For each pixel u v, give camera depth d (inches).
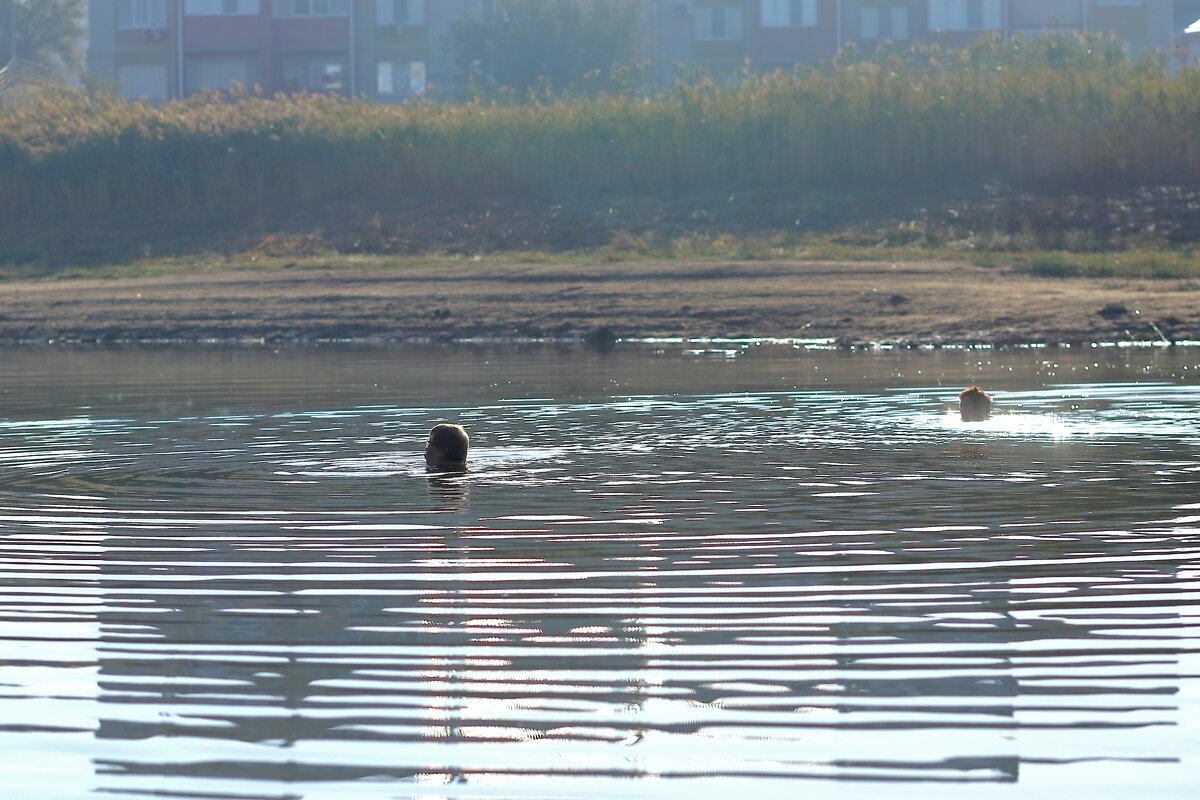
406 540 552.7
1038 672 385.1
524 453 793.6
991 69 3147.1
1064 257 2239.2
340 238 2874.0
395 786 319.0
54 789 319.9
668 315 2003.0
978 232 2586.1
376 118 3216.0
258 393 1204.5
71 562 521.3
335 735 347.3
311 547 542.0
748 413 991.0
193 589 479.5
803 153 2928.2
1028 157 2822.3
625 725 351.9
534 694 371.6
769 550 528.1
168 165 3139.8
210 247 2888.8
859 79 3006.9
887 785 316.2
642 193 2957.7
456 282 2272.4
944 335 1780.3
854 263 2255.2
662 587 475.8
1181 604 447.5
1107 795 309.6
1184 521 575.8
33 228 3051.2
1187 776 318.7
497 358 1630.2
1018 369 1355.8
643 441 840.3
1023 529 561.9
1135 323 1770.4
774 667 391.2
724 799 309.6
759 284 2122.3
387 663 398.9
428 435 886.4
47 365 1599.4
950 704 362.6
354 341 2012.8
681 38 4953.3
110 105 3506.4
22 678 389.1
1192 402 1030.4
